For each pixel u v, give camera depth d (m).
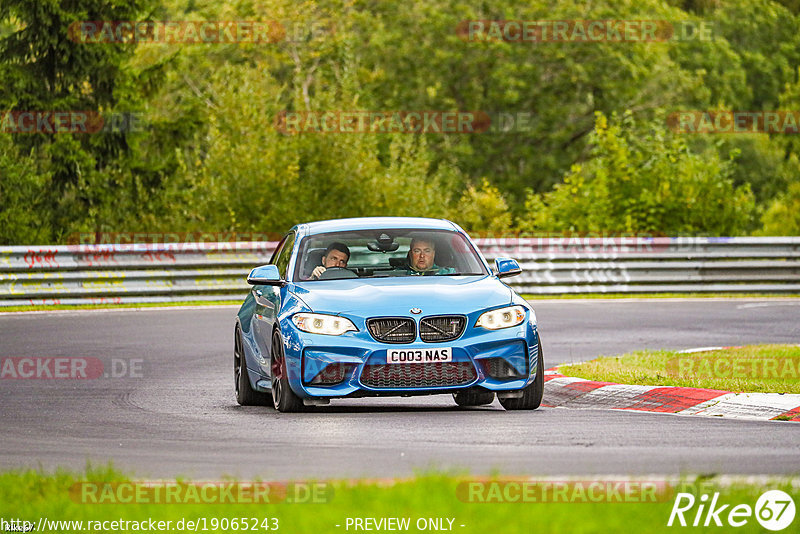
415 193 109.50
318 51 150.88
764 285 73.50
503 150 164.62
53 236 104.56
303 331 28.75
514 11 166.50
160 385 36.66
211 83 139.62
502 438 24.42
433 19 162.25
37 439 25.98
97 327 54.25
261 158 103.44
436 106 161.38
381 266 32.12
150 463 22.31
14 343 48.16
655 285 72.69
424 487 17.78
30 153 105.12
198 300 68.06
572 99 164.25
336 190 105.12
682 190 93.38
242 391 32.53
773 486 17.86
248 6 152.00
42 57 104.94
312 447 23.75
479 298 29.20
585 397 32.38
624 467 20.77
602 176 94.81
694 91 164.88
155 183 107.25
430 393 28.53
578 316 58.75
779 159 182.00
